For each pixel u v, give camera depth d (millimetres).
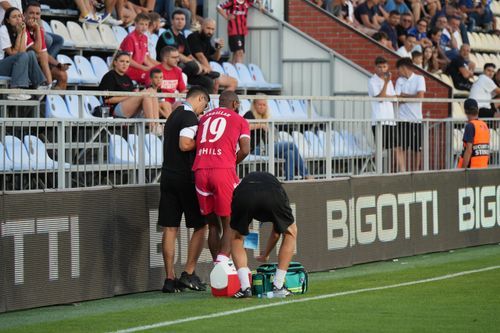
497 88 62406
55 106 42562
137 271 32094
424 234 43469
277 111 55781
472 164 47344
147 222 32375
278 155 37750
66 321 26719
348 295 31156
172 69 45250
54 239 29375
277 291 30625
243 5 58188
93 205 30531
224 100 31984
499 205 48438
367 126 41656
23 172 30812
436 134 45688
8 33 42625
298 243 36875
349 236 39250
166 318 27000
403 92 53688
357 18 66500
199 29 57656
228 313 27734
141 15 47688
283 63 59156
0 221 27969
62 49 50375
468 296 30844
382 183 41000
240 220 30156
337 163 40531
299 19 60438
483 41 79688
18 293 28484
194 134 31547
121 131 33000
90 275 30469
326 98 40125
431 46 65188
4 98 41469
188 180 31703
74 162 31938
